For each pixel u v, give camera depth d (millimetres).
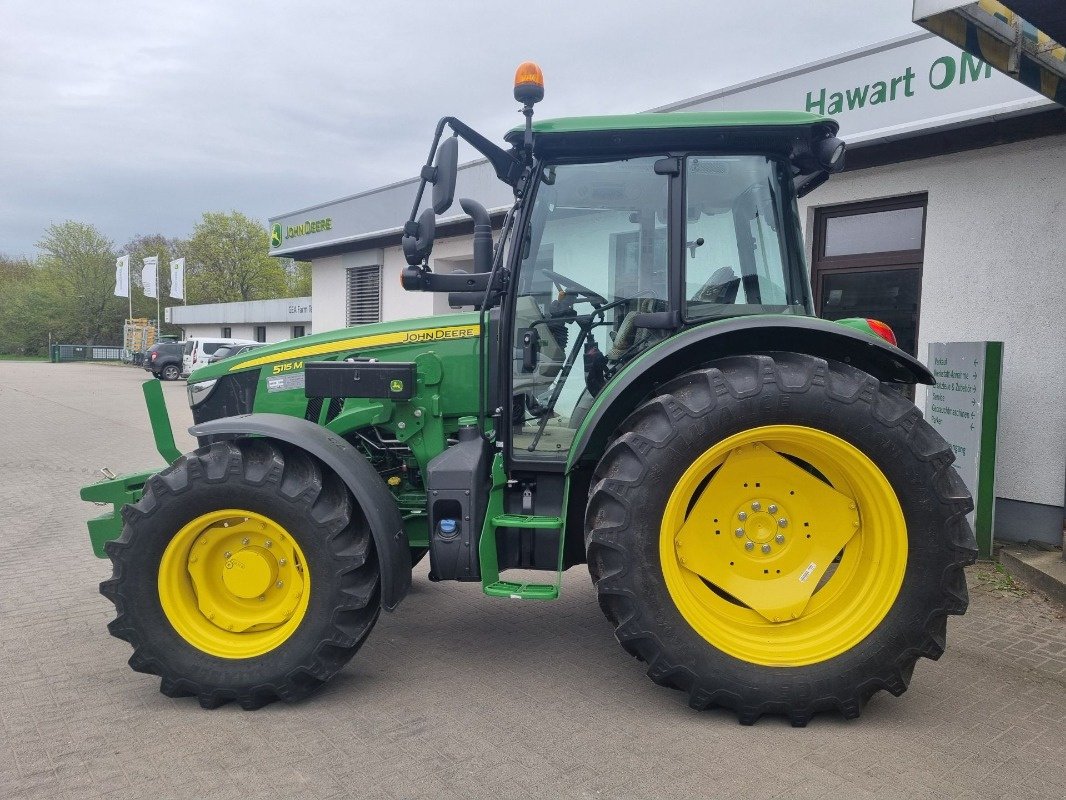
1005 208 5422
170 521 3049
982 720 2949
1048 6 3428
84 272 62188
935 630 2844
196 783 2537
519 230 3291
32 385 24234
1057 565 4699
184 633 3090
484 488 3309
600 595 2891
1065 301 5160
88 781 2553
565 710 3055
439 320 3656
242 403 3910
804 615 2992
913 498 2816
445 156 2986
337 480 3145
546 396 3377
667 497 2828
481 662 3562
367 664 3549
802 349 3111
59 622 4117
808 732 2850
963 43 3883
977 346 5070
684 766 2613
